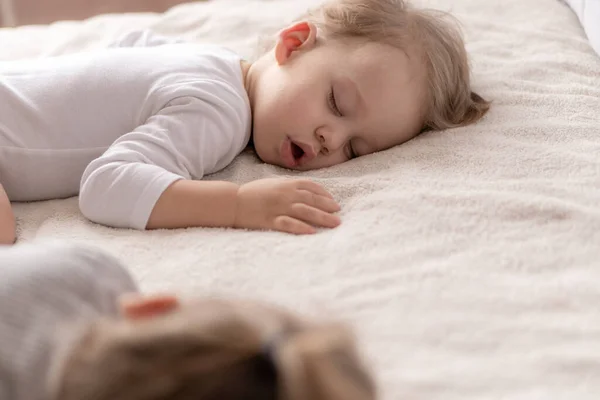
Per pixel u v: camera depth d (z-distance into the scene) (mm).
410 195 920
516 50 1339
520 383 630
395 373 641
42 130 1037
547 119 1112
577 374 638
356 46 1129
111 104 1063
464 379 633
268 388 446
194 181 952
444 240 839
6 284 568
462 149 1051
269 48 1306
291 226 896
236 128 1081
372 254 820
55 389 462
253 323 469
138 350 452
